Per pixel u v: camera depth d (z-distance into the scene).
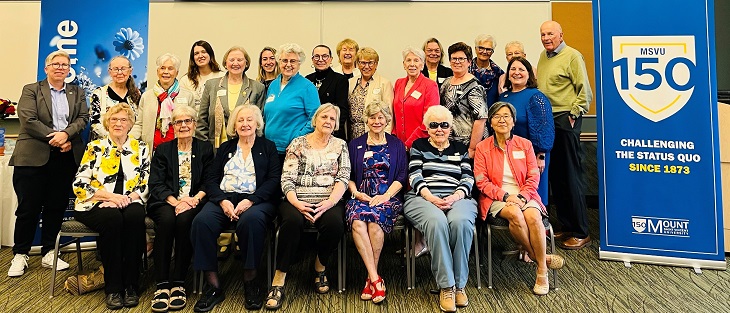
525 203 2.46
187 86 3.16
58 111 2.83
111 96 2.93
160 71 2.91
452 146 2.62
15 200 3.38
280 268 2.33
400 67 4.36
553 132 2.84
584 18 4.32
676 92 2.81
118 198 2.39
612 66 2.93
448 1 4.33
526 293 2.46
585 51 4.33
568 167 3.18
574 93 3.17
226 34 4.33
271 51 3.29
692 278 2.64
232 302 2.38
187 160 2.59
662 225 2.85
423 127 2.79
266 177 2.57
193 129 2.58
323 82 3.03
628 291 2.47
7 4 4.23
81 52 3.35
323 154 2.55
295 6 4.33
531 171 2.57
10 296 2.44
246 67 2.98
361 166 2.58
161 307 2.24
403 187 2.66
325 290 2.47
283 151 2.79
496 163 2.62
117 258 2.31
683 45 2.80
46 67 2.82
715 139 2.76
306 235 2.93
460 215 2.32
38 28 4.26
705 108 2.77
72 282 2.45
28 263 2.99
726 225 3.03
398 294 2.46
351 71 3.37
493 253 3.13
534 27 4.34
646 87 2.86
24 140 2.77
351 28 4.34
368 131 2.73
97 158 2.49
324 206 2.39
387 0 4.33
